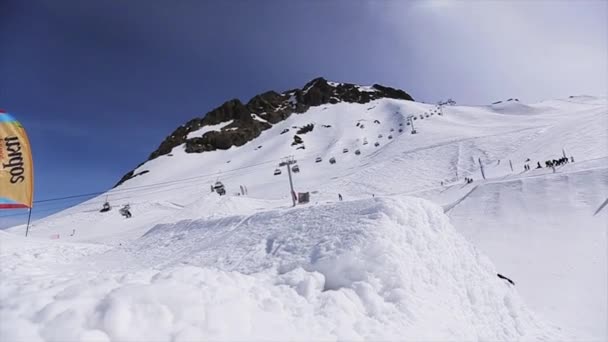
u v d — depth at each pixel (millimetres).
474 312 5703
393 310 4301
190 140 111062
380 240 5215
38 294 2365
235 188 64562
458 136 61469
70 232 36594
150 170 97125
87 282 2668
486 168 39469
